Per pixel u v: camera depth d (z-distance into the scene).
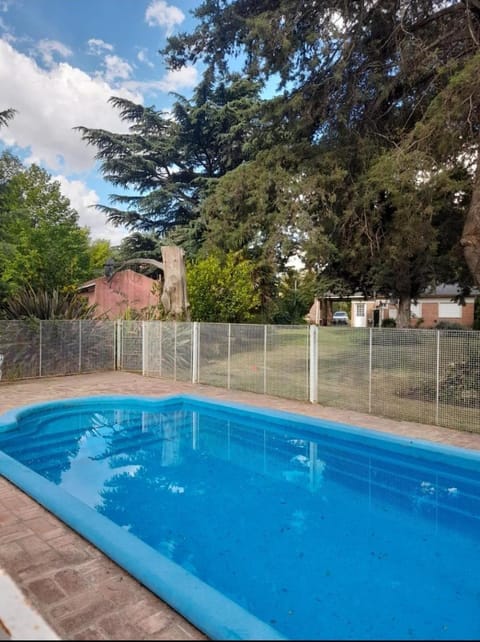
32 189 23.48
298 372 8.91
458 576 3.52
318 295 23.25
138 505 4.92
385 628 2.87
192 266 16.41
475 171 7.97
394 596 3.24
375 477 5.91
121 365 13.34
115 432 7.98
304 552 3.88
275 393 9.33
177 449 7.12
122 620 2.48
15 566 2.99
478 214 7.70
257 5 9.80
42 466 6.25
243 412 8.19
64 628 2.39
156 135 26.52
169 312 13.25
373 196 9.11
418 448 5.87
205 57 10.91
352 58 9.66
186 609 2.52
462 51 8.83
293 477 5.89
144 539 4.11
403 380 7.42
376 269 14.04
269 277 18.88
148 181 26.56
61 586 2.77
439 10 9.36
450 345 6.96
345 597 3.22
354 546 4.01
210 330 10.77
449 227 10.78
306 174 9.66
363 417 7.48
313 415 7.60
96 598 2.66
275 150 10.39
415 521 4.59
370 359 7.79
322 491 5.40
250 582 3.42
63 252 17.50
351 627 2.88
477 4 8.29
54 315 12.48
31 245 16.78
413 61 8.96
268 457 6.76
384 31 9.68
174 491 5.36
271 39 9.09
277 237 9.80
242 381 10.02
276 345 9.31
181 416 8.97
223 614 2.45
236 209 10.89
